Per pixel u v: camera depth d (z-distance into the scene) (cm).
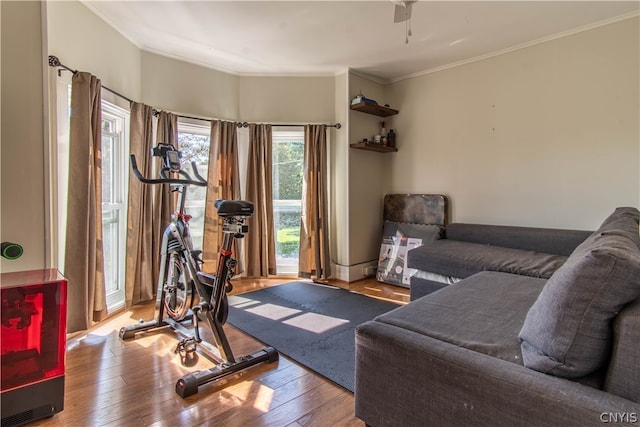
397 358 133
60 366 166
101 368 208
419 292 319
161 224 338
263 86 420
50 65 228
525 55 339
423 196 409
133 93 328
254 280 412
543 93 330
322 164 414
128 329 249
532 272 253
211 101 394
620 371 96
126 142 319
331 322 286
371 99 427
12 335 159
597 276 98
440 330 149
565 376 105
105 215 306
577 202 315
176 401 177
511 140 351
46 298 165
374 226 441
